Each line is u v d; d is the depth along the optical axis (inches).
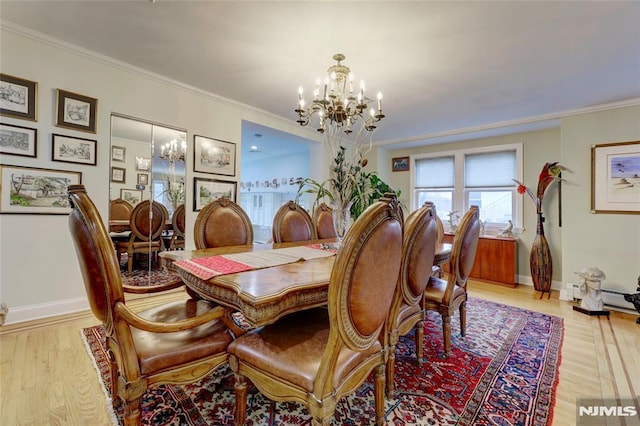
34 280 94.0
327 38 88.3
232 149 147.5
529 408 59.0
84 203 41.2
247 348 48.9
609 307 126.9
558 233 161.9
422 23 80.0
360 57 98.2
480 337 93.4
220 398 61.0
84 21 84.0
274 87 127.3
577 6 72.3
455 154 200.8
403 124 171.5
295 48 94.4
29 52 91.2
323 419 38.8
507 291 152.3
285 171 262.1
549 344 88.9
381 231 39.4
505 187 181.2
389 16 77.3
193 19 81.3
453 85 118.3
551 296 143.9
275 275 53.8
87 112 103.0
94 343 81.0
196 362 48.7
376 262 39.6
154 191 121.7
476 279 174.2
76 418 53.5
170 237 126.7
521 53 94.6
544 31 82.7
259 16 78.9
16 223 90.7
